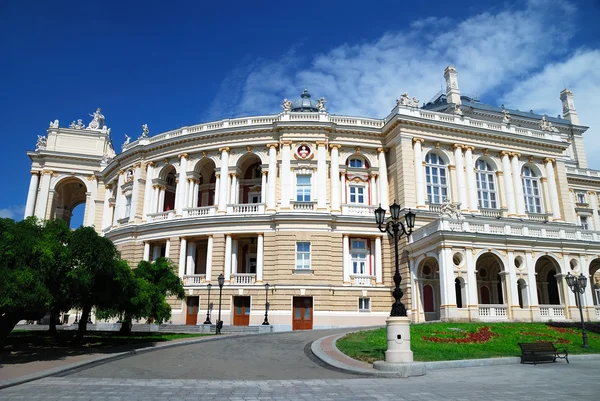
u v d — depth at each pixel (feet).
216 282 145.38
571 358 78.84
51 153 209.67
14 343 88.74
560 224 156.66
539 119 219.20
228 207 154.30
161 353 77.61
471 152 159.94
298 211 146.20
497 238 124.16
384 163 160.66
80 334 89.35
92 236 79.30
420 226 142.92
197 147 164.66
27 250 70.79
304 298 140.46
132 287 92.79
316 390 47.70
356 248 151.74
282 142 154.71
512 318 119.96
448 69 214.48
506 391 46.85
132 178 178.19
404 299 138.31
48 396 44.57
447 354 73.36
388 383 52.65
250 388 48.91
